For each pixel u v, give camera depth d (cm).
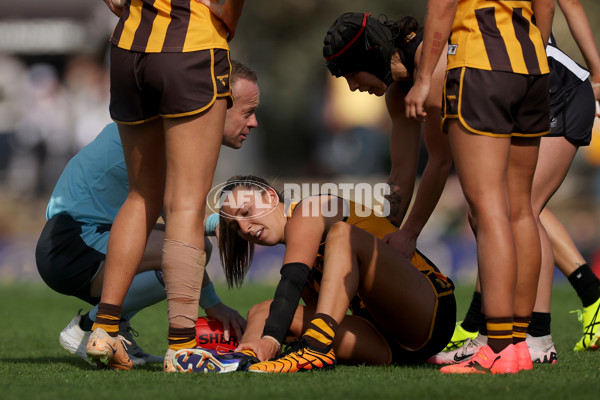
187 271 1177
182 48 1155
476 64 1112
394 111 1517
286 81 7056
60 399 951
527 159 1181
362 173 6438
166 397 949
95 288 1412
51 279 1409
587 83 1491
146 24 1178
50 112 5706
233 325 1420
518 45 1126
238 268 1419
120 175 1430
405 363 1343
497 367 1135
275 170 6919
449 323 1320
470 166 1124
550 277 1415
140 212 1242
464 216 4622
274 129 7212
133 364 1286
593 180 5322
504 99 1109
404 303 1262
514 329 1209
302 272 1241
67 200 1443
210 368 1155
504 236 1121
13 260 4147
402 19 1351
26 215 4912
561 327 2023
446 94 1137
